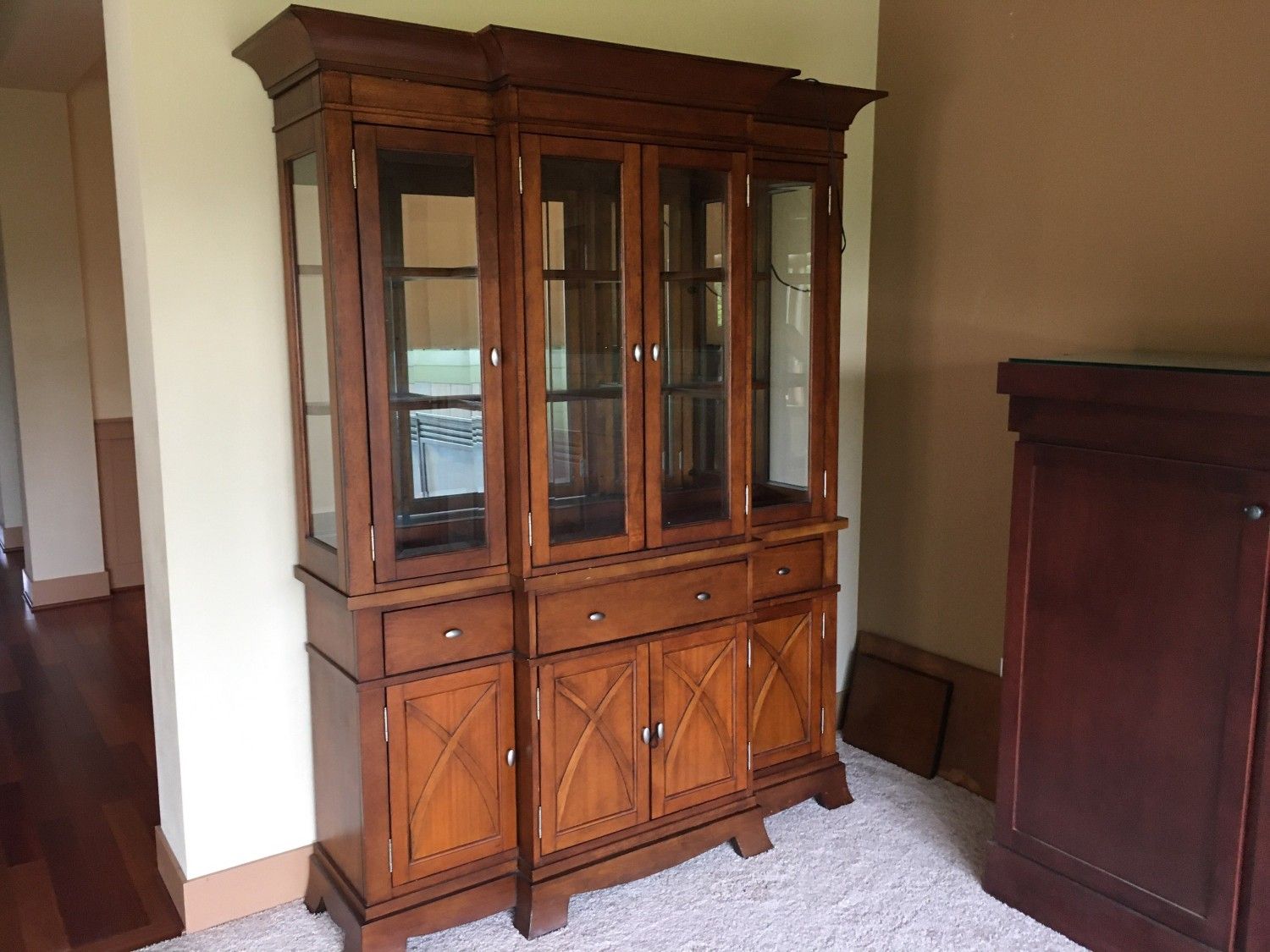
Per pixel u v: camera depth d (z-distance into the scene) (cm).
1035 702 231
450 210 212
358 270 201
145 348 223
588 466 229
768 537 271
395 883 220
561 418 224
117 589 511
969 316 298
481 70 209
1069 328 272
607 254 226
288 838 246
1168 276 247
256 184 224
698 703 253
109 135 489
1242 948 195
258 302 228
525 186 212
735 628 258
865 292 329
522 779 232
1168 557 202
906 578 326
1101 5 256
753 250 266
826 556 288
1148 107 248
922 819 283
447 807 226
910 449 320
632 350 230
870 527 337
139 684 390
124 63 214
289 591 240
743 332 247
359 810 216
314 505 228
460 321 215
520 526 221
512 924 236
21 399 473
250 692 237
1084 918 223
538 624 226
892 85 314
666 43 278
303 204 213
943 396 307
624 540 235
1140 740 210
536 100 210
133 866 261
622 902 244
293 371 226
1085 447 217
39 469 480
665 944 227
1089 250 265
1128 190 254
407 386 211
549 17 255
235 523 231
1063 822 227
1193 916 202
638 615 241
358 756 214
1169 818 205
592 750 237
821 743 291
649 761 246
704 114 233
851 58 314
